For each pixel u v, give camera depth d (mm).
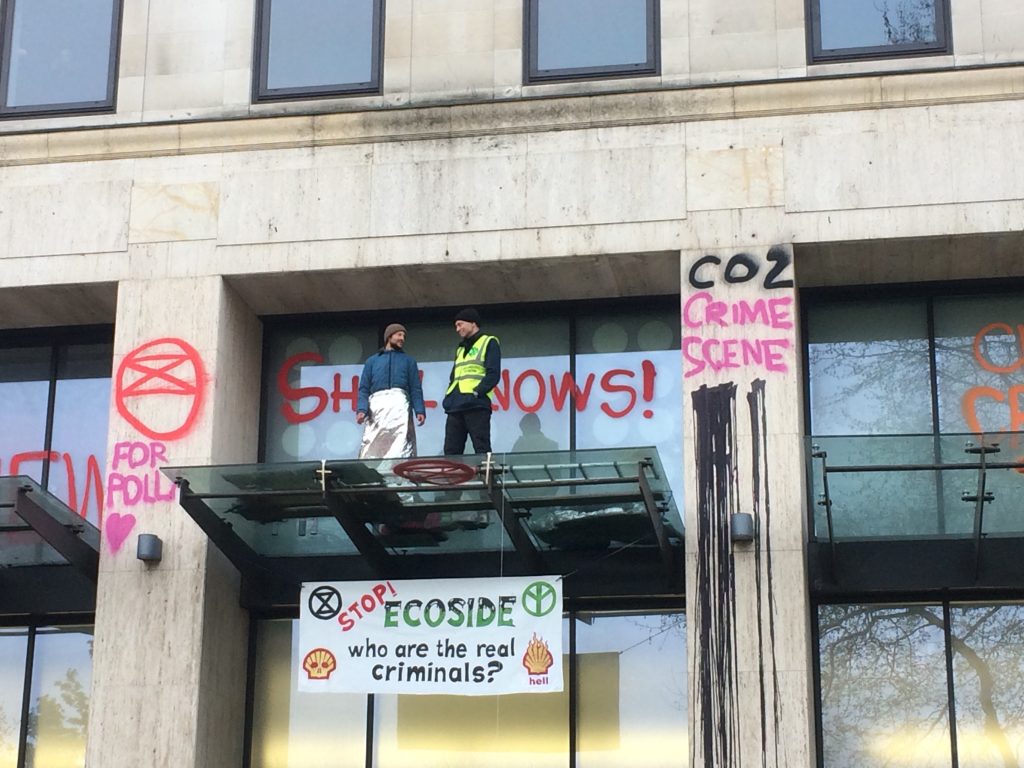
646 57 18734
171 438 18297
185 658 17578
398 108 18781
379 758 18359
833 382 18641
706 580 16859
